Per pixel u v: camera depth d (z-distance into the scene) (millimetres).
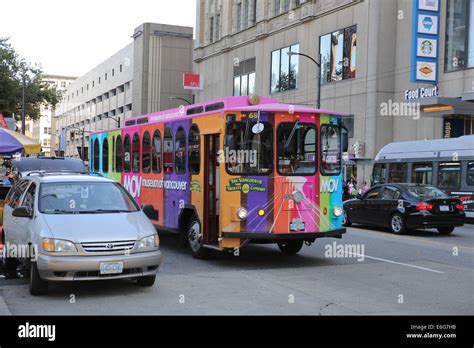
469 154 21375
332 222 11086
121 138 16266
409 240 15172
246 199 10398
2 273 9711
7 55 45625
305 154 10836
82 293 8117
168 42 72625
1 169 20156
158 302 7598
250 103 11086
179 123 12383
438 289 8633
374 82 32594
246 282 9086
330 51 36469
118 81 80625
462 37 28375
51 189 8875
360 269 10438
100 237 7672
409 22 32094
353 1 34125
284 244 12281
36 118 51562
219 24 51219
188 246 12430
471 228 19688
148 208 9289
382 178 25578
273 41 42812
